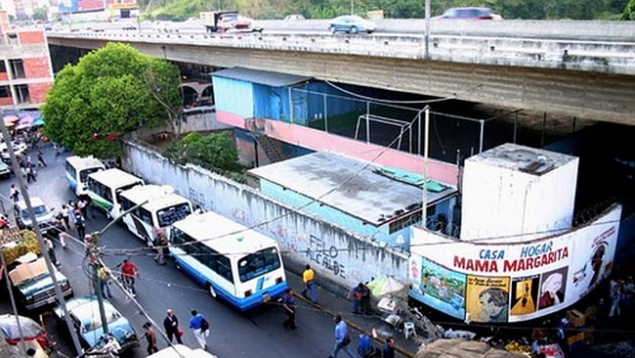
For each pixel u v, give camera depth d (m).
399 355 17.92
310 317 20.67
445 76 23.66
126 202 28.14
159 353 15.89
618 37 22.75
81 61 37.00
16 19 117.62
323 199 22.86
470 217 18.61
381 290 18.97
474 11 30.42
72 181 35.25
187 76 50.31
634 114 17.72
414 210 21.34
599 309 19.02
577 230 17.48
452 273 17.89
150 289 23.39
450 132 28.12
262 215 25.89
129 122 36.12
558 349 16.88
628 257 21.70
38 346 16.81
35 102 55.03
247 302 20.67
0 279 21.95
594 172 25.77
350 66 28.28
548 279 17.47
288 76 32.69
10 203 34.16
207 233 22.48
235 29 42.94
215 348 19.11
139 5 98.12
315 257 23.23
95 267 15.27
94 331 18.64
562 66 17.86
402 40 25.30
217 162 32.66
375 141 28.12
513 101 21.31
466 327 18.14
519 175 17.03
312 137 30.33
